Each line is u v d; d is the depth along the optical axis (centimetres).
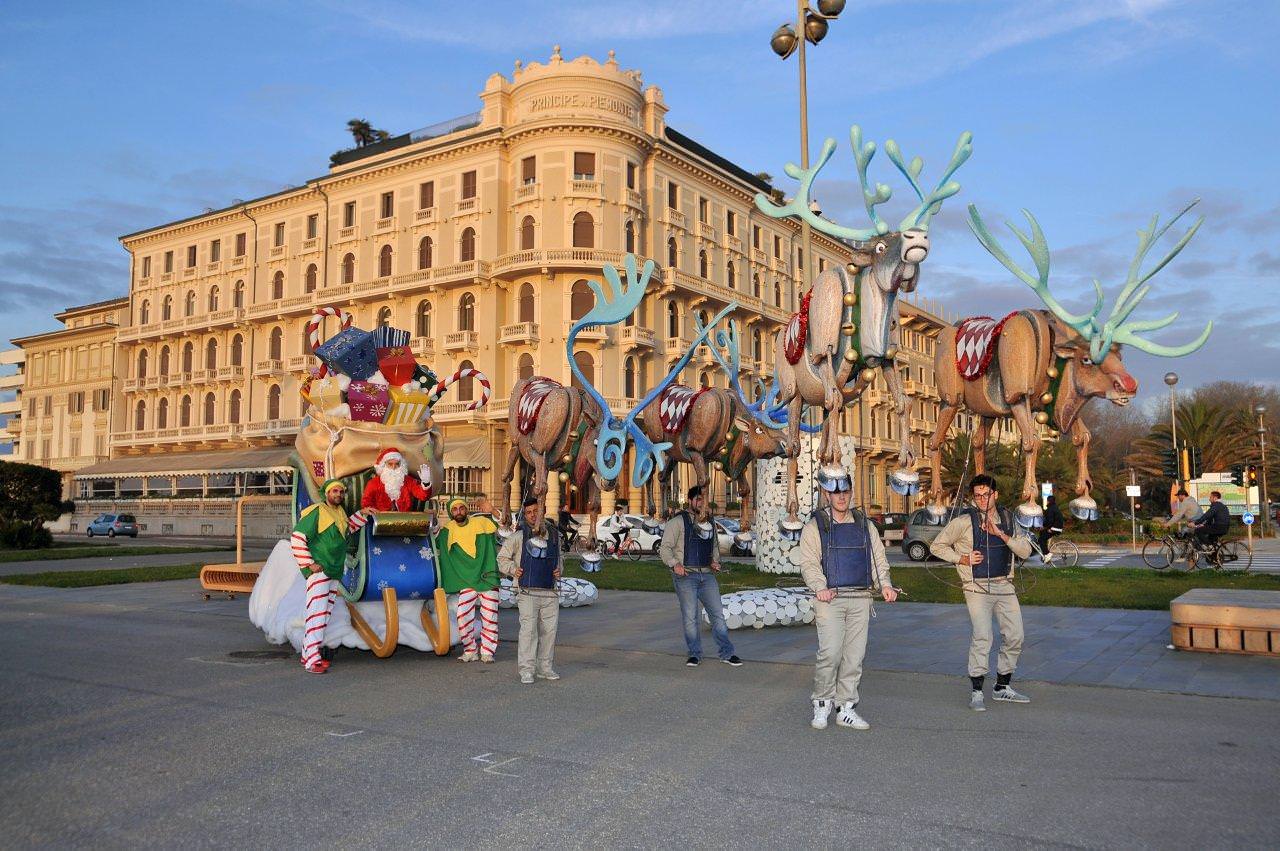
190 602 1617
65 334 6631
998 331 986
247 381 5347
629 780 550
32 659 1017
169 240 5900
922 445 6625
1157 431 4919
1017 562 777
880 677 880
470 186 4559
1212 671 885
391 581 997
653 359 4541
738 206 5325
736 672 927
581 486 1731
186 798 520
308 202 5159
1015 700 766
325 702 784
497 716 726
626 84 4453
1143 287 938
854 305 938
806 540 690
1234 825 468
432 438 1112
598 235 4294
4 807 505
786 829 466
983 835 457
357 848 445
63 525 5759
